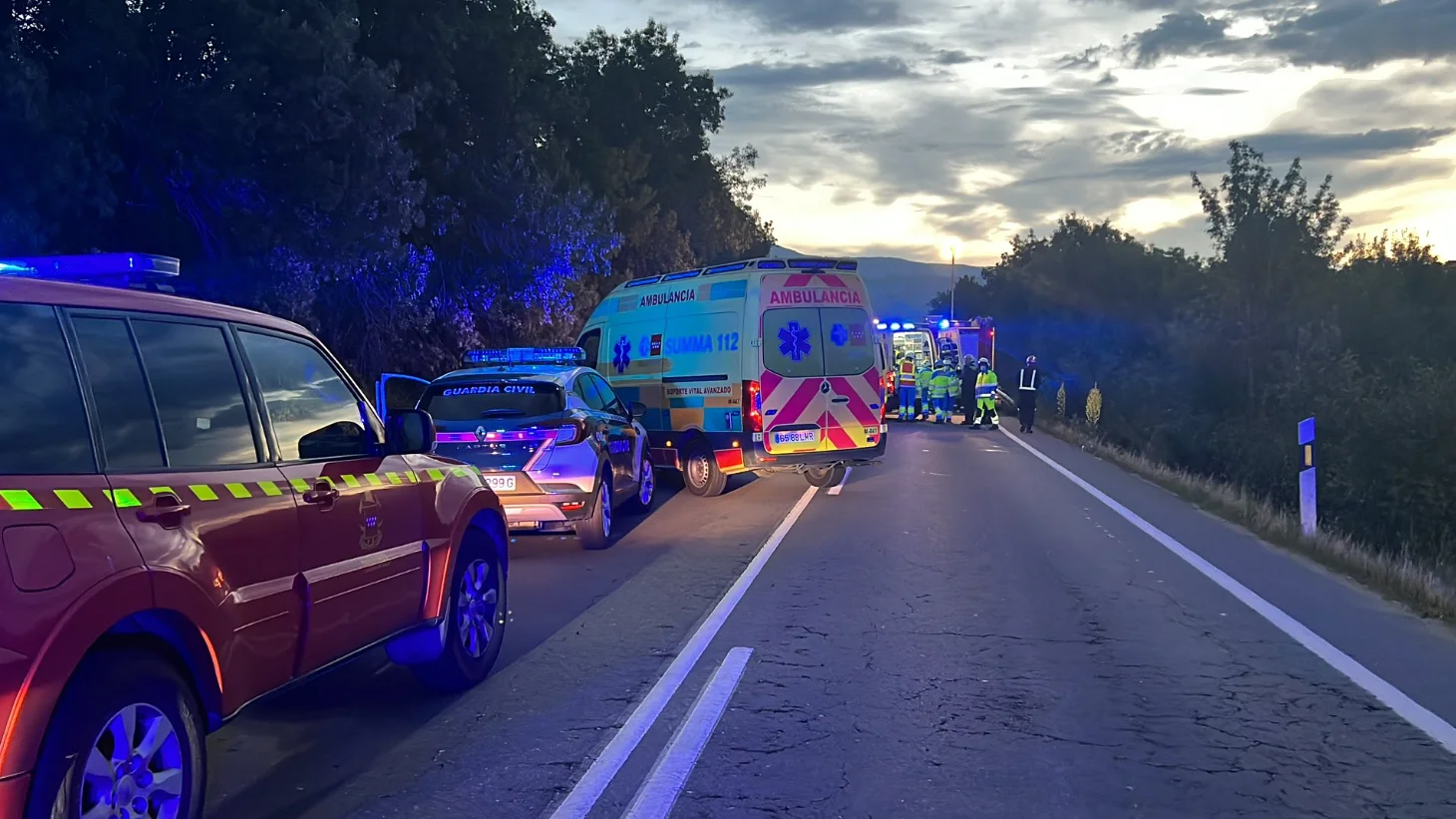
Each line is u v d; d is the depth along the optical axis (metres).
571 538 12.05
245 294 16.88
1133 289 56.09
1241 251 25.61
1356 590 9.30
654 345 16.27
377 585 5.52
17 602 3.29
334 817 4.75
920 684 6.61
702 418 15.33
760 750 5.52
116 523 3.75
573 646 7.52
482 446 10.55
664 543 11.71
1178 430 26.05
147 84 15.22
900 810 4.80
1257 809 4.81
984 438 26.00
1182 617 8.30
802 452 14.82
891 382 32.84
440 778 5.19
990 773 5.22
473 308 27.58
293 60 16.25
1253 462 20.48
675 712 6.11
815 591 9.25
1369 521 16.34
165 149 15.29
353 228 17.23
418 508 5.99
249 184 15.93
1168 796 4.95
